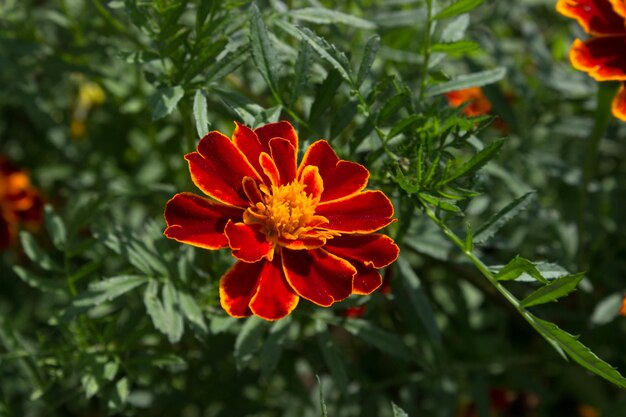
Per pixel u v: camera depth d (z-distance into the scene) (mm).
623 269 412
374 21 377
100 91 467
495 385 414
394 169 308
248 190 285
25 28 402
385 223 285
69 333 346
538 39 411
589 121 414
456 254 340
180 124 418
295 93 309
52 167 453
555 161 403
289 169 290
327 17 338
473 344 408
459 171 293
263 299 277
